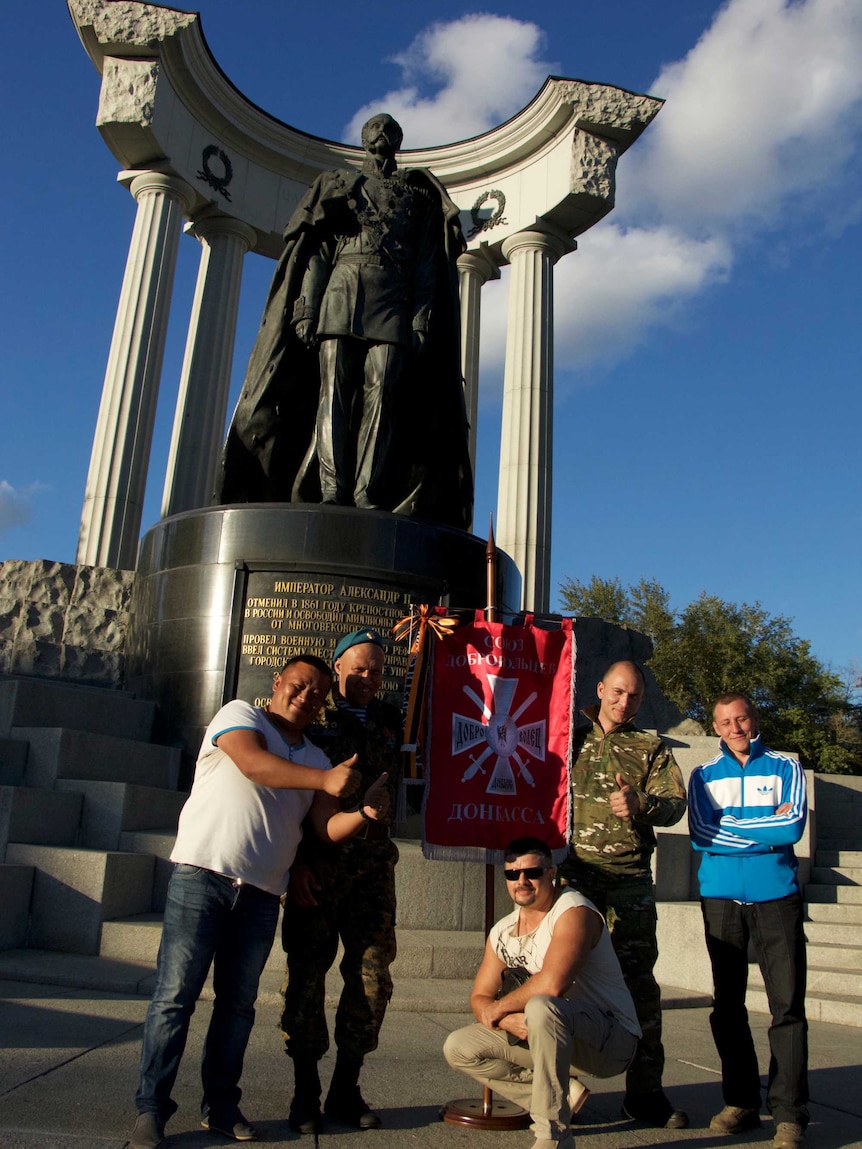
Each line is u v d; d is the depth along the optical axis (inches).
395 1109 151.7
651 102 673.6
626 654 569.0
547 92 677.3
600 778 171.3
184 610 356.2
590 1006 143.3
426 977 243.9
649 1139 147.1
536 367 665.6
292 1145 132.1
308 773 132.1
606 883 164.9
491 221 725.9
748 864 161.2
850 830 537.6
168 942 134.3
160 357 619.8
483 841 169.8
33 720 323.6
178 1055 129.7
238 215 708.0
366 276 393.4
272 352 405.4
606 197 669.9
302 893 147.9
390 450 402.0
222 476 410.9
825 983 291.0
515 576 393.4
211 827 137.5
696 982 277.4
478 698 177.5
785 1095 147.6
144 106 618.2
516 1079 145.3
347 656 169.6
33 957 238.4
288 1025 145.0
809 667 1483.8
